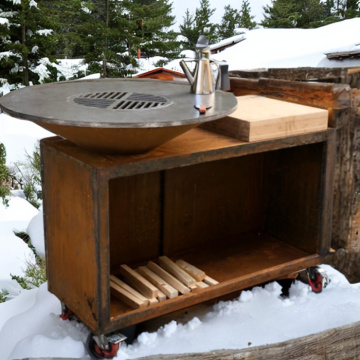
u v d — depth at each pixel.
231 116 2.03
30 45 17.98
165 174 2.44
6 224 7.30
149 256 2.49
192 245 2.60
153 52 27.48
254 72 2.78
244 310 2.22
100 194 1.68
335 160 2.27
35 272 5.09
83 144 1.76
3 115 12.62
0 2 17.38
